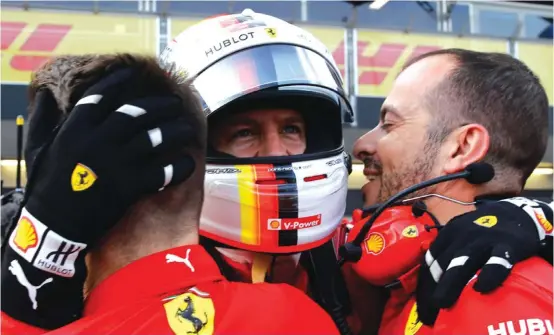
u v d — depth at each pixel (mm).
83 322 618
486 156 939
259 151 1016
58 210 583
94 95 598
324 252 1047
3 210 882
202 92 982
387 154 1019
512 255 775
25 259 598
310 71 1035
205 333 637
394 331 943
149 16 3539
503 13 4293
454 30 4172
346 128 3625
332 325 770
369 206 1095
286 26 1091
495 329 745
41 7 3420
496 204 870
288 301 730
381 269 949
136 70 621
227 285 714
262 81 976
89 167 581
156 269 649
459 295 788
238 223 975
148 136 602
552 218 874
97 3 3500
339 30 3893
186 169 635
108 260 666
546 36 4355
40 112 656
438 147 963
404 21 4082
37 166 611
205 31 1062
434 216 957
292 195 978
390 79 3898
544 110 972
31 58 3377
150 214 659
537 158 973
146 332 617
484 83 940
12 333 605
